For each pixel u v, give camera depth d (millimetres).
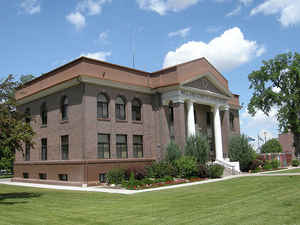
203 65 39562
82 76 28422
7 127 19094
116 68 32594
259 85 55562
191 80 35406
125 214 12969
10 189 26250
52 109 32781
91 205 15633
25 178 36375
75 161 28469
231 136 39969
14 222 11578
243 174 34719
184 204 15156
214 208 13758
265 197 16531
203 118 41219
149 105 35250
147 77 35969
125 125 32219
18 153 37969
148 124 34812
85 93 28938
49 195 20344
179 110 33625
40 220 11945
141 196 18766
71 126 29906
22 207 15258
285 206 13680
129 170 28641
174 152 31719
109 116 30828
